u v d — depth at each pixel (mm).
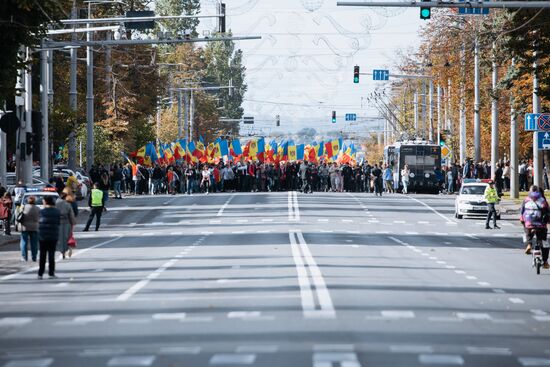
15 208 98812
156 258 68250
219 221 110188
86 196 150250
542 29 97375
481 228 104188
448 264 63844
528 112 128000
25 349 32031
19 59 82438
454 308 41750
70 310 41688
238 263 62844
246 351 30516
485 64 111500
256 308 40938
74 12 121438
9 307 43219
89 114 153500
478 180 123062
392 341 32625
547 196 143250
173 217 117688
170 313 39875
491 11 131375
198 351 30672
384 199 155750
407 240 85812
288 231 94688
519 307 42781
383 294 46031
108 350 31281
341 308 40844
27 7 76062
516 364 29156
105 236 92750
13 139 140500
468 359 29672
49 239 56719
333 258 66438
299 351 30438
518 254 73250
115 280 54094
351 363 28328
